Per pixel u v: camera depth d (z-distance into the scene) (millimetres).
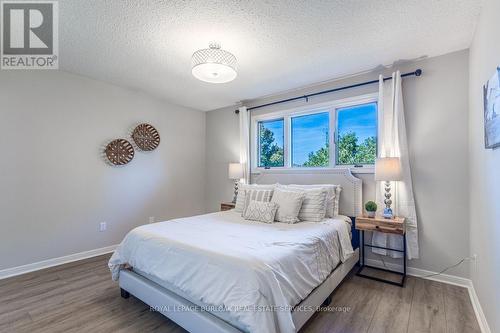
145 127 3842
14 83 2703
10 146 2670
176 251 1782
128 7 1842
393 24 2053
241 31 2154
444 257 2506
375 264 2871
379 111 2820
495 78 1396
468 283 2367
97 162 3340
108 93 3441
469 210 2369
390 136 2760
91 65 2850
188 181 4531
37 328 1777
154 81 3350
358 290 2324
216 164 4652
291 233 2137
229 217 2879
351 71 2986
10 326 1797
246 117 4105
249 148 4137
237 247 1720
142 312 1981
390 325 1801
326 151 3404
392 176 2479
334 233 2367
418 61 2684
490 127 1517
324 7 1845
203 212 4773
